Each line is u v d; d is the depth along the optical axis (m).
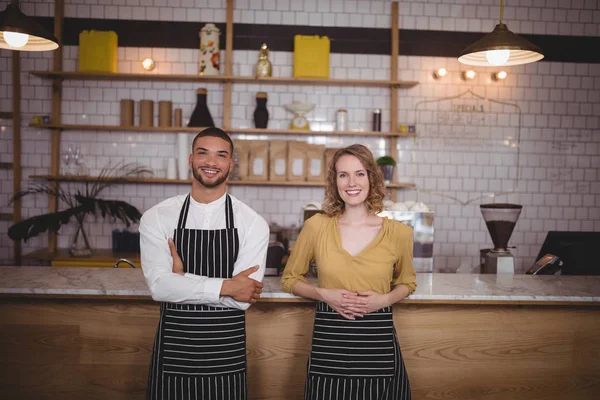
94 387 2.54
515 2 5.39
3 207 5.24
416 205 3.44
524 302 2.51
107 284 2.56
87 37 4.95
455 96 5.40
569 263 3.29
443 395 2.57
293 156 4.99
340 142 5.32
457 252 5.45
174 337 2.08
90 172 5.24
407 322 2.56
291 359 2.55
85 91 5.20
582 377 2.60
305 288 2.19
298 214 5.30
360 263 2.13
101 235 5.28
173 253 2.12
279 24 5.28
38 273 2.80
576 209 5.48
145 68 5.11
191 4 5.22
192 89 5.24
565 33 5.41
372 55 5.33
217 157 2.12
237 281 2.05
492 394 2.59
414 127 5.27
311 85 5.30
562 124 5.45
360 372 2.10
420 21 5.37
